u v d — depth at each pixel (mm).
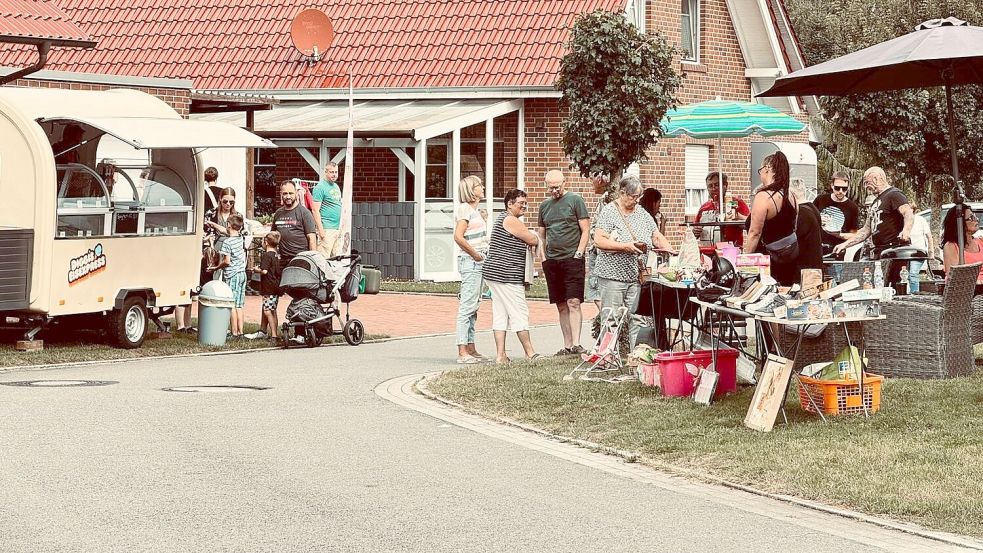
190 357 17094
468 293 16469
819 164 38000
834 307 11203
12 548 7387
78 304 16547
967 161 39781
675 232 32781
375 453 10461
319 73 32312
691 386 12633
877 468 9422
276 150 32312
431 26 32438
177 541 7605
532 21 31500
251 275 20016
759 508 8695
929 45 13227
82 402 12680
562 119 29688
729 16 34812
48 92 17078
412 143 28891
